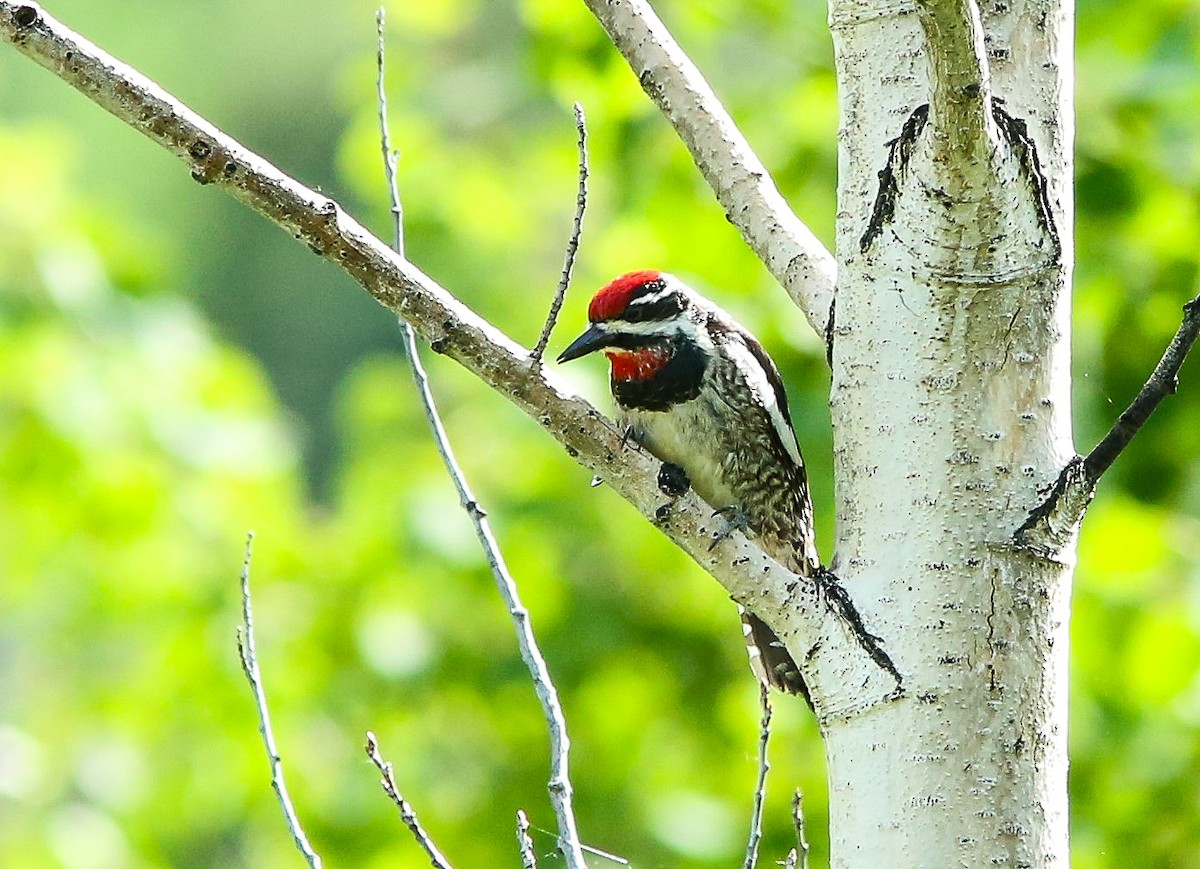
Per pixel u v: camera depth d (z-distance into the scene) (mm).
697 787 12414
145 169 25844
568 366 12383
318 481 24766
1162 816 11016
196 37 27094
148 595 13086
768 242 6641
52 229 13164
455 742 12859
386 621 12664
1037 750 5422
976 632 5445
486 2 14711
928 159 5355
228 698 12695
